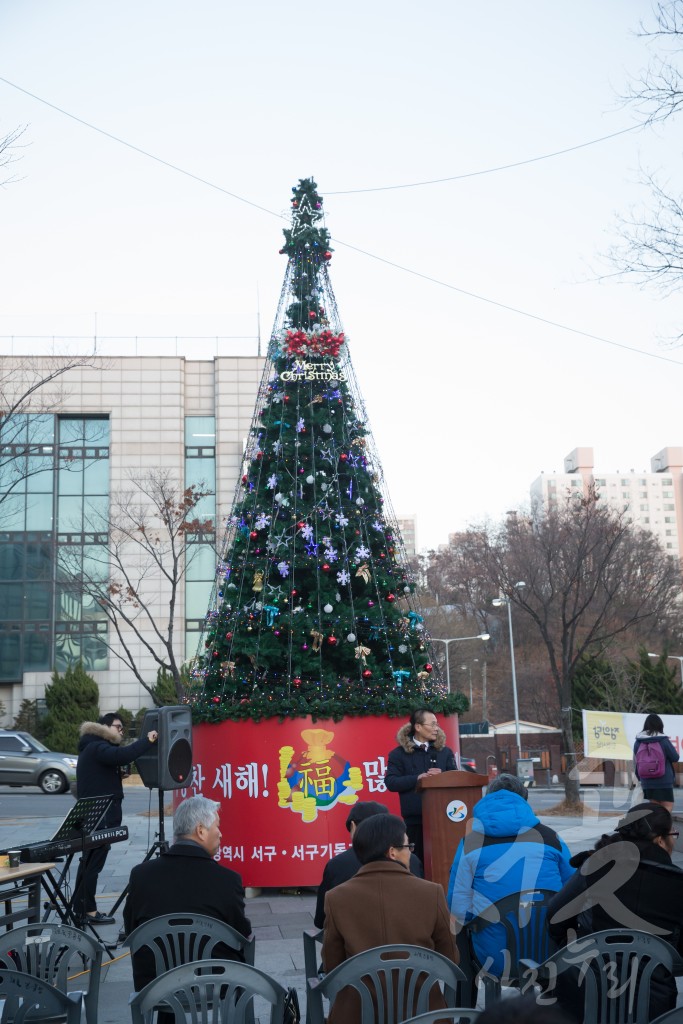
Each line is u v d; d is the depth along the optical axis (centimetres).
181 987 401
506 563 2772
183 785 889
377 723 1079
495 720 5725
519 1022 186
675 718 1073
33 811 2488
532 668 5150
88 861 889
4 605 4559
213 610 1246
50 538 4541
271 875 1046
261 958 768
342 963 407
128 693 4544
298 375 1234
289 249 1309
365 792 1065
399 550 1273
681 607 4300
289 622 1130
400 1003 405
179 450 4638
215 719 1083
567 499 3061
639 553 3331
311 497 1200
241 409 4675
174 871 504
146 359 4681
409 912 437
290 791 1059
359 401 1275
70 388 4581
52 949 470
